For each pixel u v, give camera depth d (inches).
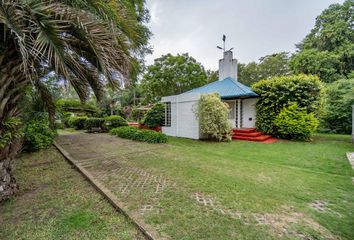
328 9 731.4
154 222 105.3
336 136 456.1
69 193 148.2
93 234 97.6
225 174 187.2
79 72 142.3
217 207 122.7
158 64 861.2
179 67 844.6
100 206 127.3
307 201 131.3
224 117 395.5
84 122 735.1
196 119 427.2
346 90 468.1
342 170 198.7
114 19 128.4
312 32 773.9
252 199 134.0
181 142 388.8
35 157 269.7
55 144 360.8
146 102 955.3
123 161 237.9
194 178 175.9
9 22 92.6
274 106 435.2
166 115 530.6
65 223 107.0
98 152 292.0
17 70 125.4
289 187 154.9
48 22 100.3
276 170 199.8
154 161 237.5
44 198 139.0
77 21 106.1
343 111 489.4
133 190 148.6
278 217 111.4
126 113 1002.7
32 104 253.8
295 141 391.5
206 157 258.4
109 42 113.7
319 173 190.4
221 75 609.6
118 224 106.5
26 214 116.9
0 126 121.6
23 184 166.4
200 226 102.0
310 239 92.4
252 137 409.4
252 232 97.2
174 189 151.0
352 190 149.1
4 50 114.5
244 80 1038.4
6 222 108.7
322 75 666.2
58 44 103.3
